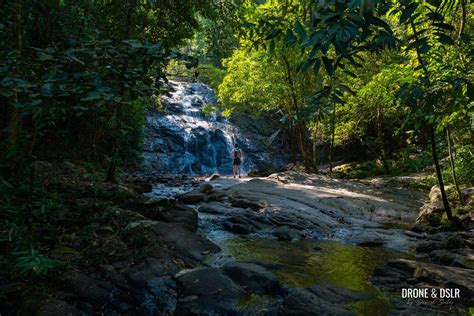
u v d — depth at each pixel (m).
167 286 3.66
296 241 6.15
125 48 2.63
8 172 4.42
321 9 1.60
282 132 25.92
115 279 3.68
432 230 6.70
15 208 3.97
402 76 5.21
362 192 11.03
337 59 1.86
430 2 1.87
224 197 9.29
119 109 8.17
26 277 3.43
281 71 13.91
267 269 4.39
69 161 9.73
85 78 2.49
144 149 19.88
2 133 4.46
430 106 3.16
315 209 8.29
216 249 5.11
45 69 2.54
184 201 9.13
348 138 19.59
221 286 3.58
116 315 3.26
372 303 3.51
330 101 2.10
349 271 4.54
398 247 5.76
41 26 7.97
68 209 5.30
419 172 14.76
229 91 15.58
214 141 23.69
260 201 8.51
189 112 24.72
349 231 6.86
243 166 23.56
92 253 4.16
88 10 8.09
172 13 8.54
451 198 8.32
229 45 7.72
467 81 2.38
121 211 5.49
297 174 12.76
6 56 2.46
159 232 4.90
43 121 2.74
